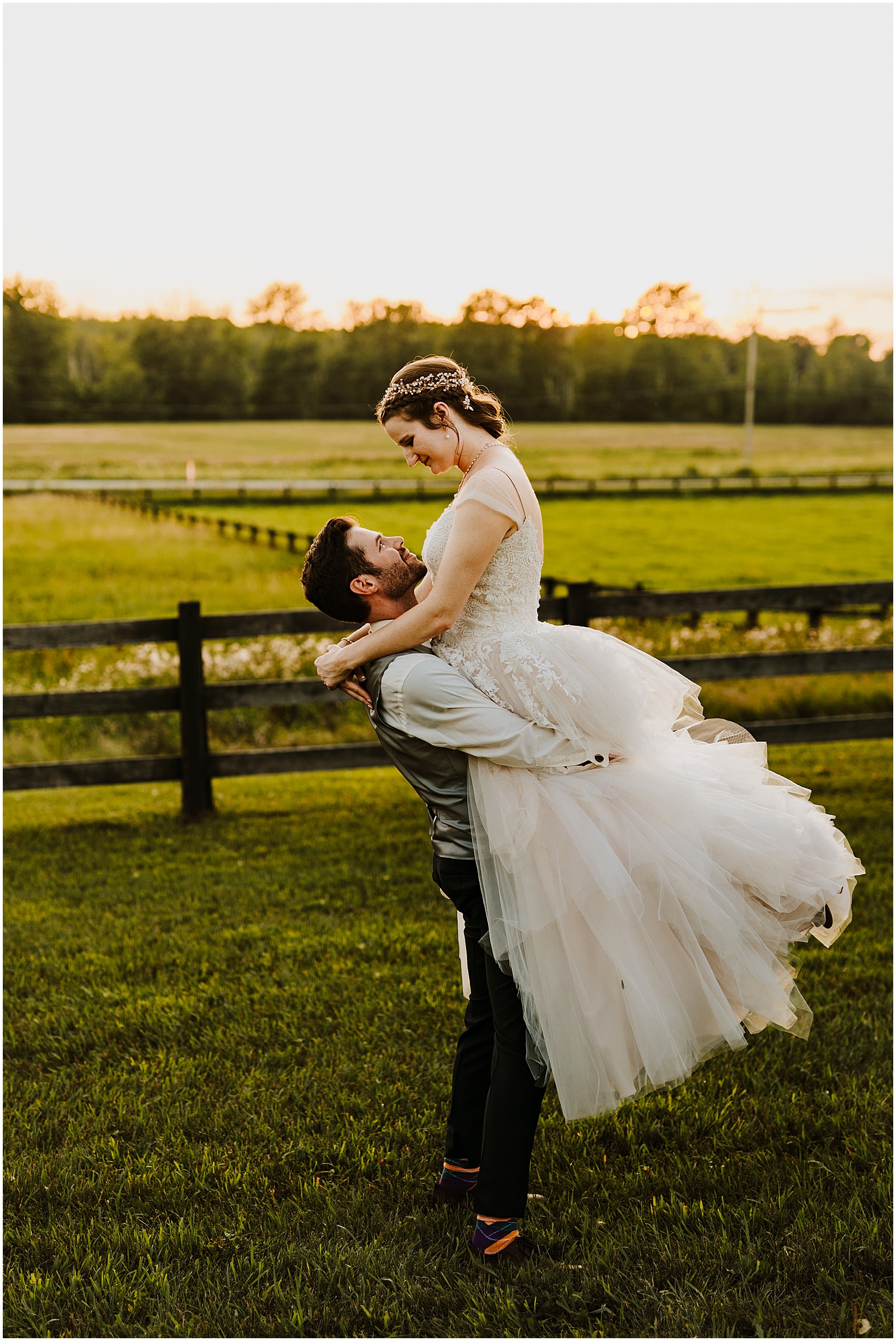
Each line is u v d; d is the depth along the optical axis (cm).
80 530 2800
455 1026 327
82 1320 201
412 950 392
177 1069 304
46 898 482
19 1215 235
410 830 606
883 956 385
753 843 215
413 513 3394
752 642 1336
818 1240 215
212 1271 214
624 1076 204
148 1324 200
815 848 222
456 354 6562
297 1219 230
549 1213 233
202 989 361
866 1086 284
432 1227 228
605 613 657
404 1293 204
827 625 1393
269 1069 305
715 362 6644
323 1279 209
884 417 6456
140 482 4225
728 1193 237
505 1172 212
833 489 4019
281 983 369
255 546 2569
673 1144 260
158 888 493
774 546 2852
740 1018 218
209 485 4066
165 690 629
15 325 5922
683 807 215
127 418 6184
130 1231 226
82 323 6219
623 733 218
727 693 1077
